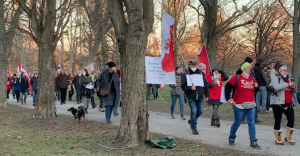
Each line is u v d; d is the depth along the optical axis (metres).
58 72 20.09
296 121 9.92
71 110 10.37
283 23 24.62
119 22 6.76
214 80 9.30
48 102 11.25
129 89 6.65
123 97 6.75
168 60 8.48
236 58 34.72
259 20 23.67
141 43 6.64
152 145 6.56
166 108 15.13
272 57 26.33
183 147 6.68
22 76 18.48
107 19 21.58
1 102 15.48
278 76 6.80
